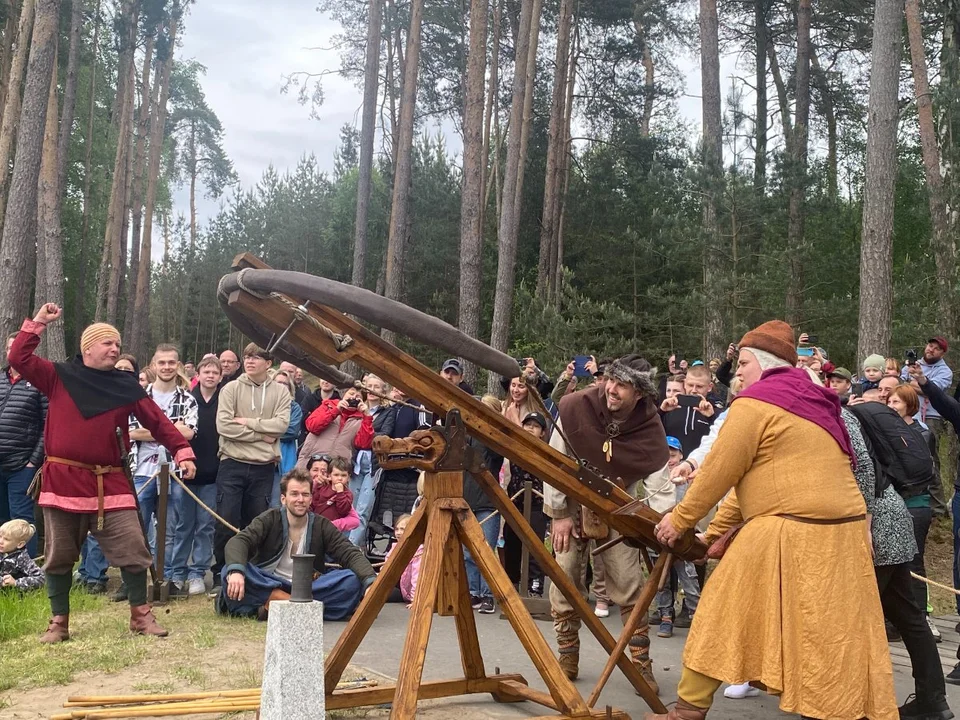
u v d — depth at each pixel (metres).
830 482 3.43
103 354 5.49
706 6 16.08
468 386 8.16
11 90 17.34
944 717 4.41
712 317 15.38
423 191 26.91
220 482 7.17
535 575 7.35
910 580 4.50
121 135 27.30
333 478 7.53
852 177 26.61
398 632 6.06
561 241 23.02
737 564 3.46
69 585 5.51
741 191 15.41
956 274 13.38
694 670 3.47
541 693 4.28
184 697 4.23
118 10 29.53
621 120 26.61
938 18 20.55
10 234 12.86
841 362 16.80
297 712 3.25
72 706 4.15
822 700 3.26
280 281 3.23
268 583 6.20
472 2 17.11
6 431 7.51
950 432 10.79
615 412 4.84
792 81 26.73
